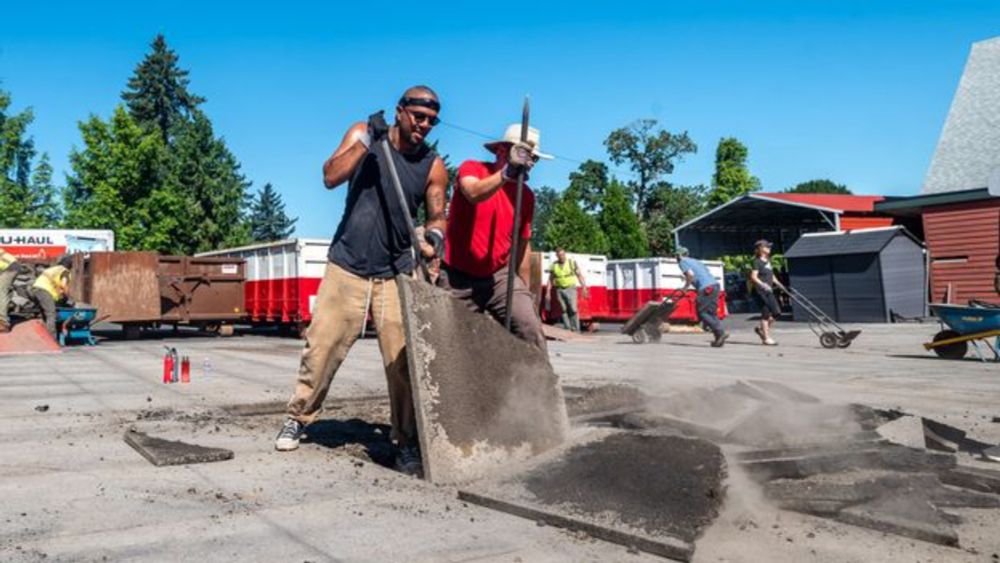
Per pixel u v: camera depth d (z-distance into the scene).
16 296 13.99
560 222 45.09
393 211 4.06
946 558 2.52
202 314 17.22
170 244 44.09
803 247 26.02
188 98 62.69
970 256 24.08
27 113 50.31
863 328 20.61
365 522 2.88
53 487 3.38
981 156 27.39
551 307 20.08
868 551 2.56
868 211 30.81
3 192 48.59
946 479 3.39
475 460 3.60
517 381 3.81
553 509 2.89
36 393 6.77
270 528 2.80
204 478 3.56
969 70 30.78
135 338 16.77
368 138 3.94
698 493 2.86
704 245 41.28
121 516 2.94
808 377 8.30
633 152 63.62
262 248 17.52
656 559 2.50
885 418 4.38
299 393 4.20
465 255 4.58
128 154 42.16
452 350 3.63
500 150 4.47
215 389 7.07
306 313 16.14
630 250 46.75
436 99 4.04
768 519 2.88
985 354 11.37
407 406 4.00
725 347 13.73
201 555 2.50
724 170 57.50
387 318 4.07
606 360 10.74
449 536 2.71
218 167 58.66
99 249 26.78
